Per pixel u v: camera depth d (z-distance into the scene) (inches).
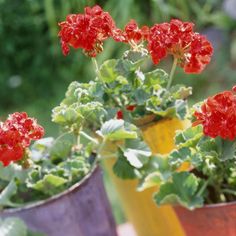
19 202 59.8
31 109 114.3
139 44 61.1
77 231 58.4
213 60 114.8
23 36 113.4
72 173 58.8
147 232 64.8
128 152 56.8
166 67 112.5
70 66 114.1
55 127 105.8
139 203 63.1
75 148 60.6
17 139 53.7
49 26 109.6
